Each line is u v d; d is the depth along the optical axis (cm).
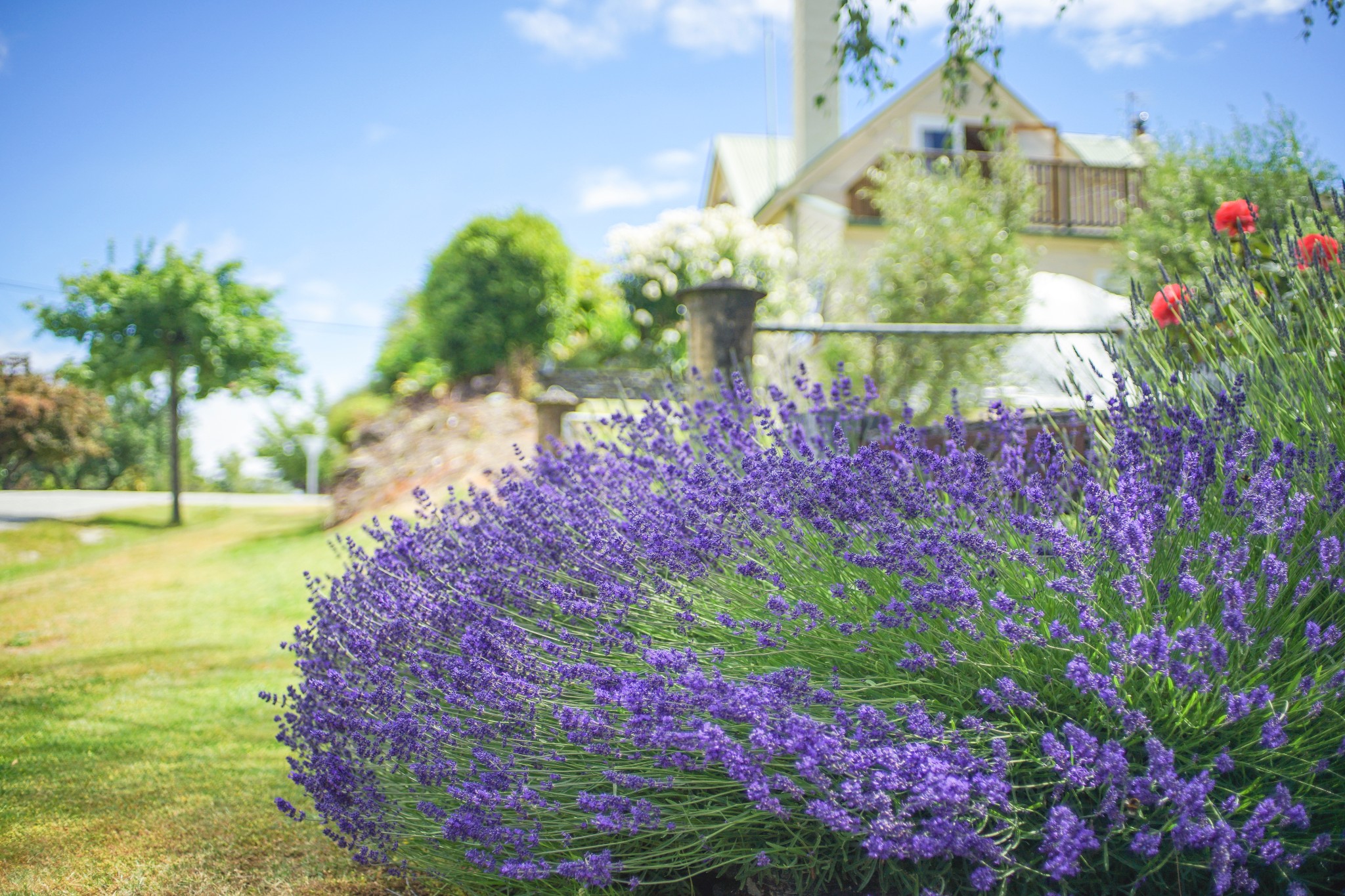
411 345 2055
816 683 176
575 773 184
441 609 228
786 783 147
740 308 459
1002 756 146
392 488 1098
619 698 166
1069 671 142
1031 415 301
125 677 481
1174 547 172
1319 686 143
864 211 1702
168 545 1159
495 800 175
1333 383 196
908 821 145
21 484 3284
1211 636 135
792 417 293
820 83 1725
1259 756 146
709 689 159
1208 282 242
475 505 292
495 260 1630
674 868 177
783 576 202
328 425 2122
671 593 211
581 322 1819
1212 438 188
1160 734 153
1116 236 1316
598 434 422
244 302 1694
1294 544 171
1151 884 149
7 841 267
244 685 455
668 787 173
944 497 220
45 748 356
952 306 1159
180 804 294
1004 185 1342
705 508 216
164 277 1611
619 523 250
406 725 195
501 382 1548
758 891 179
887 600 186
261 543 1053
